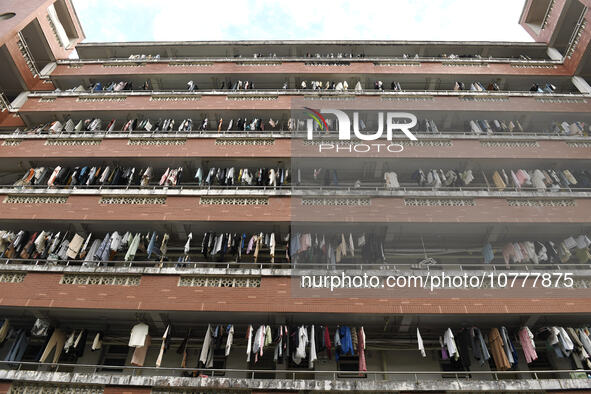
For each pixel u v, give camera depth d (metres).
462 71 24.11
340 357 14.60
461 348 13.80
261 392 12.21
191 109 21.47
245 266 16.88
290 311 13.55
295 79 24.38
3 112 22.20
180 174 18.31
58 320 14.53
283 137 19.53
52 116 21.95
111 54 27.34
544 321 14.16
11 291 14.16
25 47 23.80
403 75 24.03
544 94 21.88
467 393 12.32
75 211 16.67
